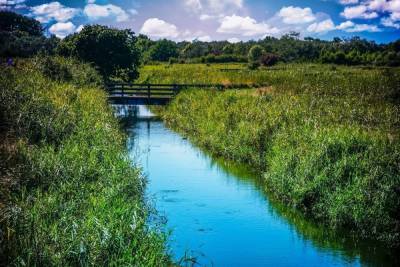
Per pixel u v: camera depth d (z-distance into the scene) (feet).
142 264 23.24
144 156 58.29
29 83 58.44
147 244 25.13
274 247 32.04
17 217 24.12
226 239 32.99
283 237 33.81
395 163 37.24
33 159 34.47
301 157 42.11
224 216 37.29
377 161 38.09
